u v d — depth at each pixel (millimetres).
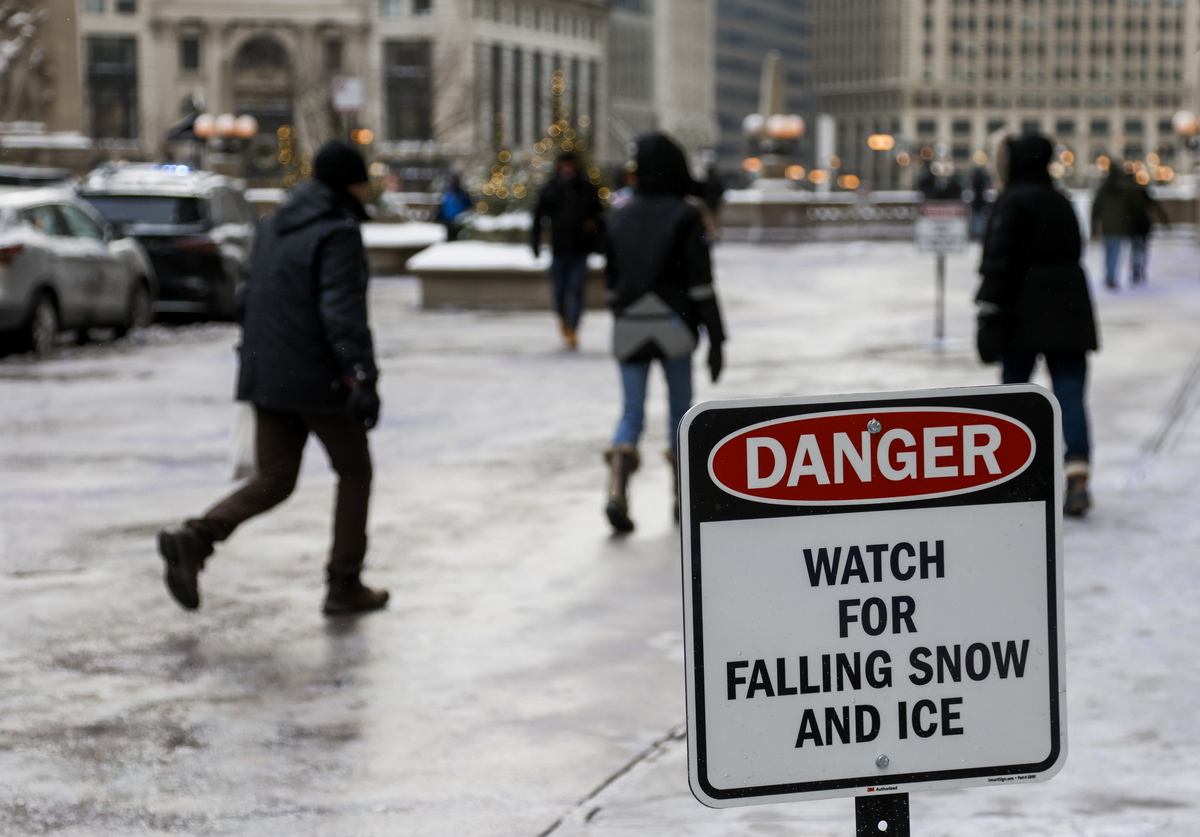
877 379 13523
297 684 5426
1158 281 26281
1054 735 2529
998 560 2498
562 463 9719
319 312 6113
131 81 113250
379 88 114250
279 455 6316
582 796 4336
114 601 6562
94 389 13578
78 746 4809
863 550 2463
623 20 150000
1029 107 186875
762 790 2461
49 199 16938
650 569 7020
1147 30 185500
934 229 16125
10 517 8250
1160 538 7238
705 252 7605
